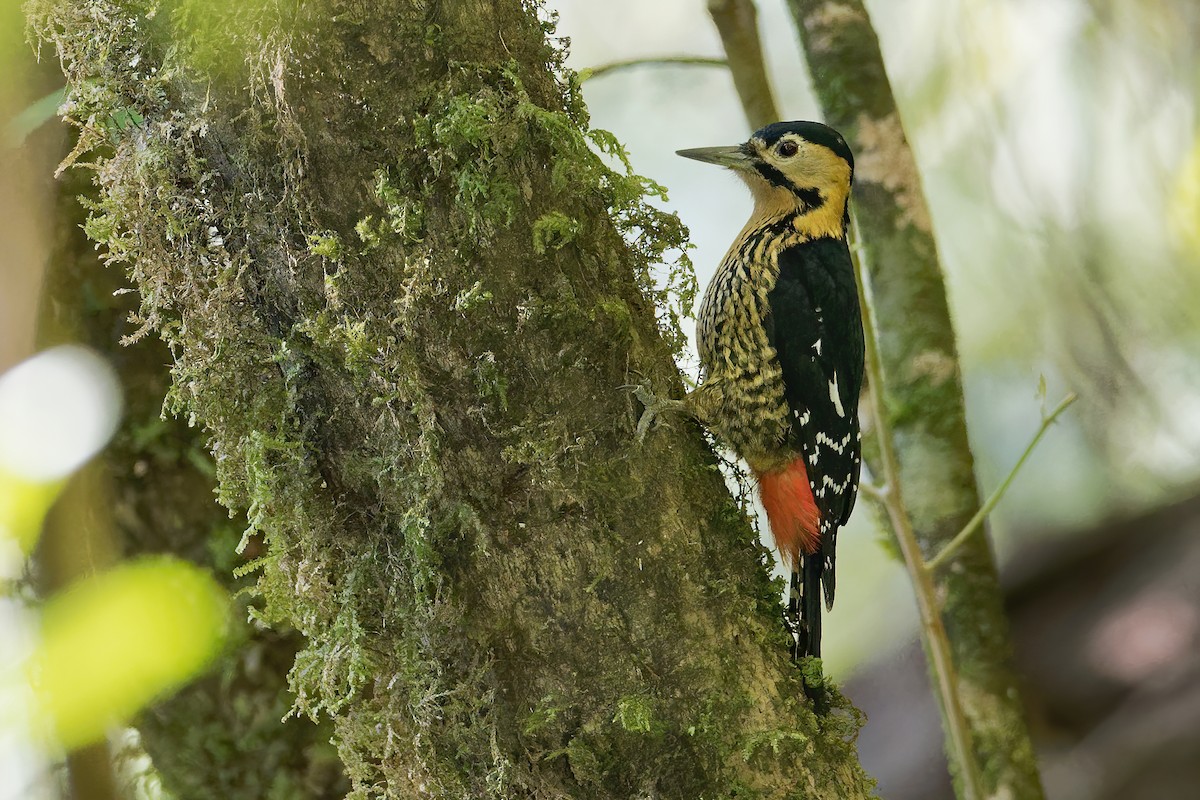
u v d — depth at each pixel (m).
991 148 11.90
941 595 8.82
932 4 12.03
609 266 5.61
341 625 5.38
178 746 7.13
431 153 5.00
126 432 6.95
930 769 14.38
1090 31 11.31
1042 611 15.05
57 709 5.78
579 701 5.18
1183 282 11.61
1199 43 10.91
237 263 5.29
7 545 6.36
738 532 5.84
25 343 6.74
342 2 4.87
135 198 5.43
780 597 6.05
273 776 7.14
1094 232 11.81
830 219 8.84
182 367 5.59
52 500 6.28
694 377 8.80
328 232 5.04
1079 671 14.24
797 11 9.11
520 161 5.18
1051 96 11.62
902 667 15.36
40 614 6.05
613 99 14.29
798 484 8.18
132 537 6.94
